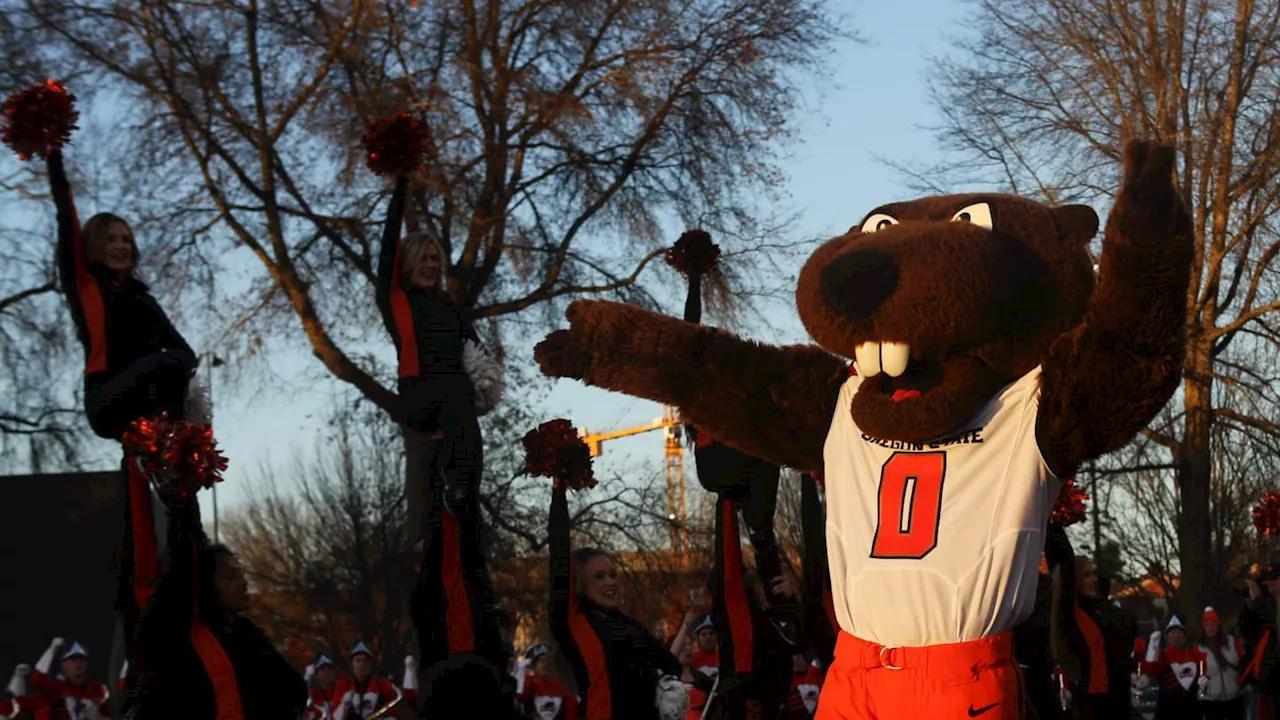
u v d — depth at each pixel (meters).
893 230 4.84
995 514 4.81
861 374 5.01
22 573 16.16
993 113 23.25
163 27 19.83
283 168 21.42
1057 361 4.75
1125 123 22.61
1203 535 23.41
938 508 4.87
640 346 5.56
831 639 8.21
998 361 4.83
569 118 20.70
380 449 26.73
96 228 6.16
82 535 16.47
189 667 5.93
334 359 22.00
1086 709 9.54
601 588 7.86
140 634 5.89
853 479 5.13
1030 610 4.91
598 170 22.28
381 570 25.45
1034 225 4.93
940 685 4.77
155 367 6.05
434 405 6.86
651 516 23.83
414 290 7.10
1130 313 4.52
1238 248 23.11
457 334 7.09
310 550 29.11
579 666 7.66
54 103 5.98
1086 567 9.75
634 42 21.52
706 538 24.94
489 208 21.75
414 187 20.48
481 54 20.77
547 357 5.66
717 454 7.57
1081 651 9.41
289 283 21.64
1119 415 4.68
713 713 7.81
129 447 5.70
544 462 7.65
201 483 5.74
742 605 7.88
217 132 21.05
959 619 4.79
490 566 23.59
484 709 6.72
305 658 24.94
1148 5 22.38
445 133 20.38
